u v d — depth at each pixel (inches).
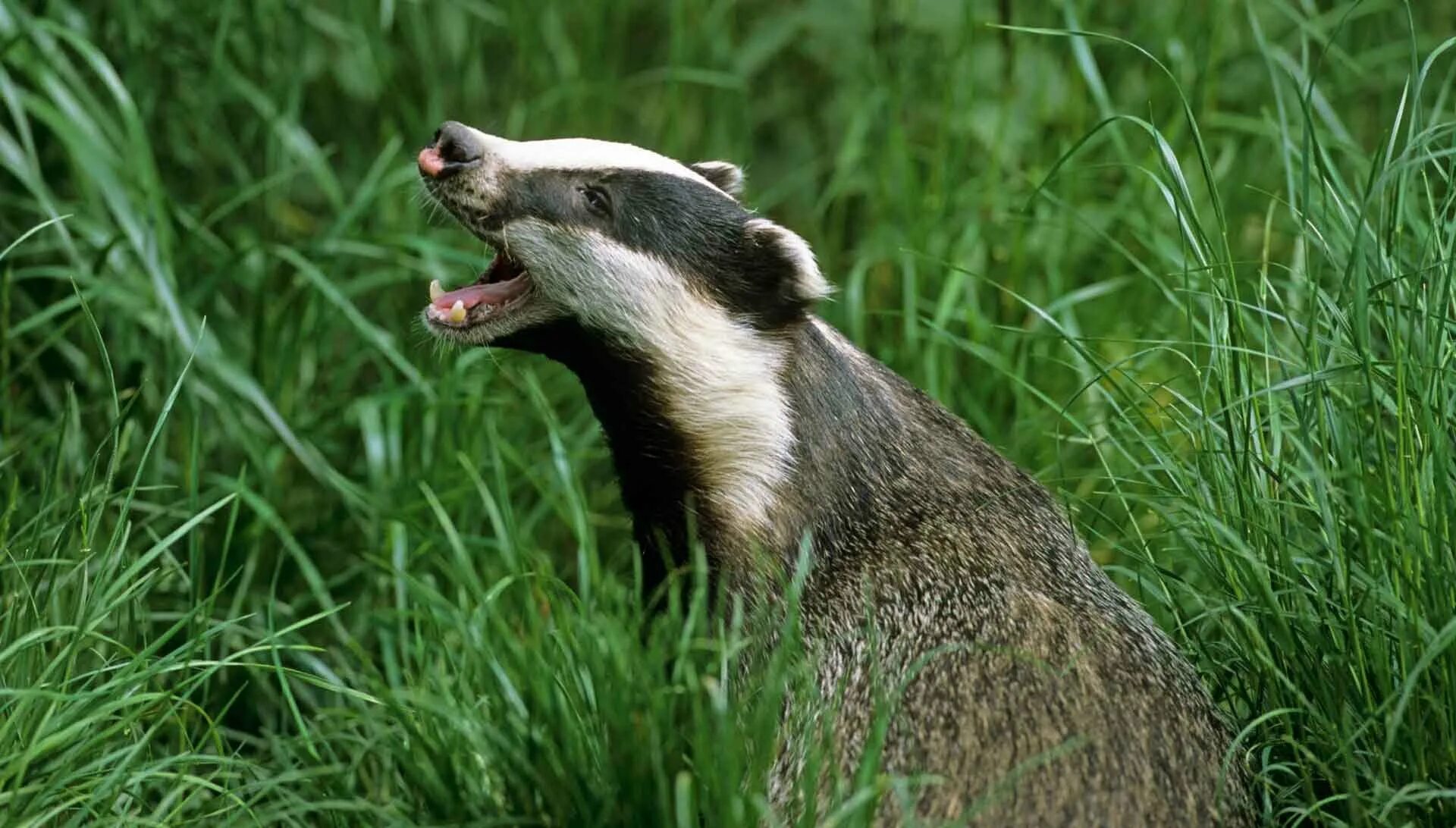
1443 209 376.2
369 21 593.6
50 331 507.8
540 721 358.0
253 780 406.6
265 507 442.0
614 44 634.2
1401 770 331.6
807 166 639.1
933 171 576.1
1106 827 315.6
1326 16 593.9
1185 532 381.7
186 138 567.8
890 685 349.7
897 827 325.4
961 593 365.1
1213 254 381.7
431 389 506.9
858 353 405.7
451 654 397.4
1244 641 366.6
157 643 354.3
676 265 394.6
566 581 513.3
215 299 533.0
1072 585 370.6
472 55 613.3
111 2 552.7
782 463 385.1
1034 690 336.8
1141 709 335.0
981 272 555.8
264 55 573.0
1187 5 579.2
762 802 309.7
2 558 363.9
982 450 398.0
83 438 483.5
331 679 421.1
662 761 339.6
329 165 608.1
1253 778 344.2
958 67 598.9
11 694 324.5
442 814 354.9
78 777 333.4
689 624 350.3
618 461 406.6
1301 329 388.8
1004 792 320.8
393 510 475.8
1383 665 330.3
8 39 504.4
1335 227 393.7
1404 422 334.6
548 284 400.5
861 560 377.7
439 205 408.2
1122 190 561.6
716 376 390.3
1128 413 448.5
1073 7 535.2
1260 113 594.9
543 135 610.5
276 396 507.5
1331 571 352.8
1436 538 330.0
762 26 640.4
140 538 464.8
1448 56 610.2
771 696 326.3
